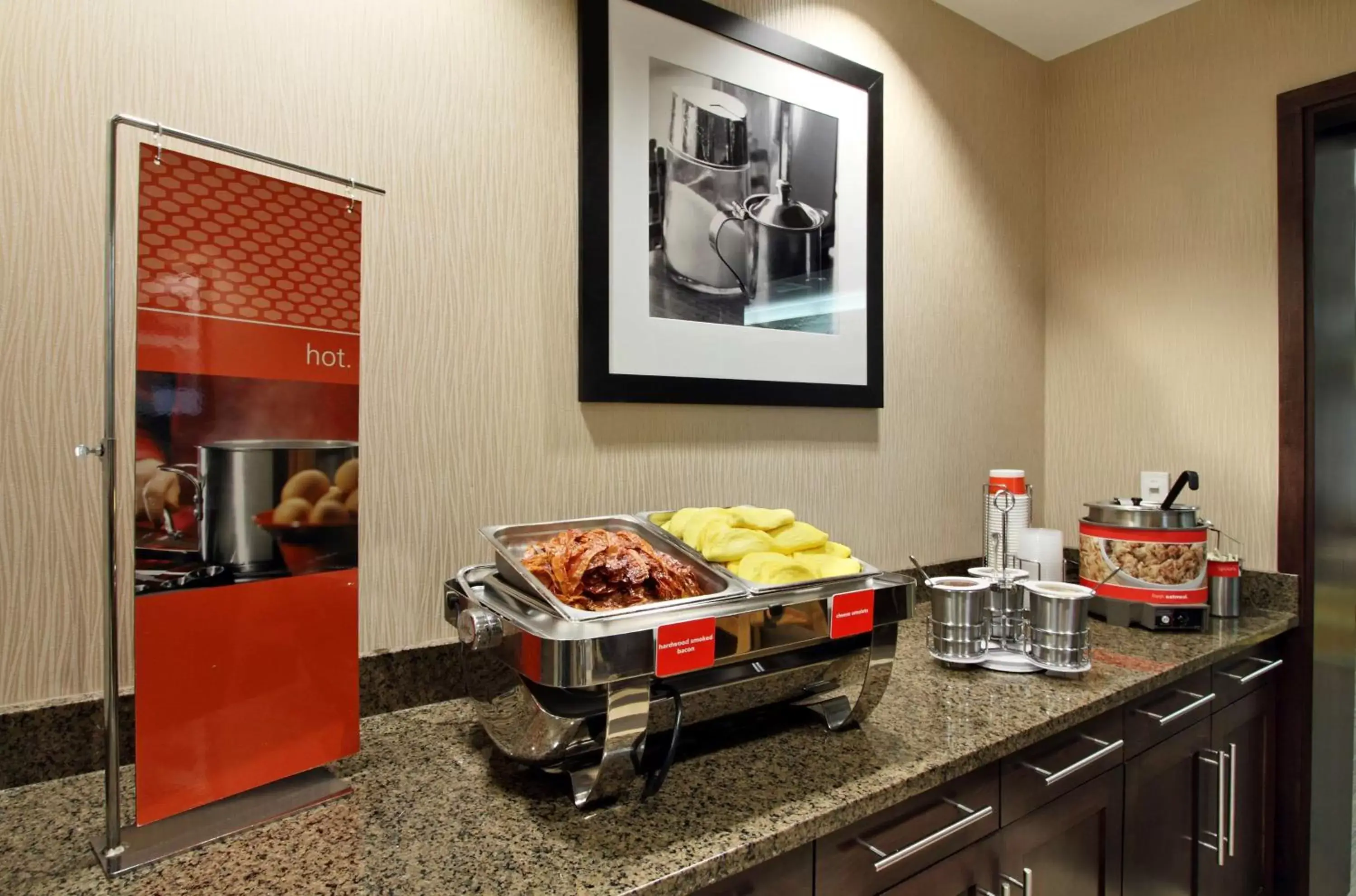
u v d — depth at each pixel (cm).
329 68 109
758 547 107
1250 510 189
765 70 158
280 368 85
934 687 129
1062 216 227
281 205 84
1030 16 205
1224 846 164
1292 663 183
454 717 113
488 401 124
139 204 73
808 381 167
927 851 99
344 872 72
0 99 87
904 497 190
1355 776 213
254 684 83
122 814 83
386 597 114
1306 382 179
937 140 198
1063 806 121
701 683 95
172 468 77
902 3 190
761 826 81
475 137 123
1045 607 135
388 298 114
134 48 95
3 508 88
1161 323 205
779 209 161
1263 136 186
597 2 134
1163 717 143
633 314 139
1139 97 210
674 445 147
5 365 88
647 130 141
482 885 70
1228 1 193
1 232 87
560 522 115
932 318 197
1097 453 220
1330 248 186
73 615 92
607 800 87
